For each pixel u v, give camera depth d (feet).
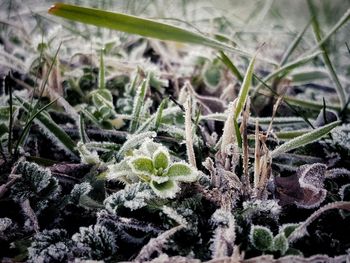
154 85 0.59
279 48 0.77
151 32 0.46
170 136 0.49
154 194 0.38
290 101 0.59
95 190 0.40
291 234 0.35
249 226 0.36
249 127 0.52
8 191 0.40
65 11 0.43
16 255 0.35
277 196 0.41
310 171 0.41
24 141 0.48
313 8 0.60
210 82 0.64
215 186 0.40
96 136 0.52
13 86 0.62
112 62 0.63
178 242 0.35
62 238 0.35
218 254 0.33
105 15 0.44
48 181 0.39
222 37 0.69
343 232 0.39
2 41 0.73
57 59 0.58
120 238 0.37
